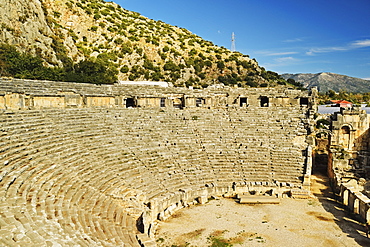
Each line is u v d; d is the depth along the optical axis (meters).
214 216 22.16
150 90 36.91
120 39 91.69
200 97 39.25
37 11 67.81
